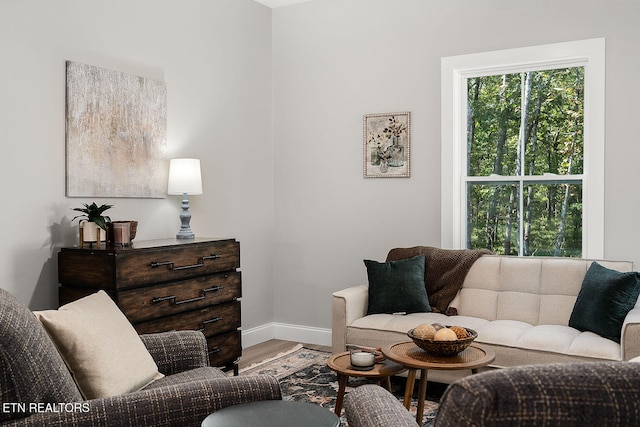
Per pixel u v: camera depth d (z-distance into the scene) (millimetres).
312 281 5262
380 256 4957
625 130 4055
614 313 3320
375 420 1570
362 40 4977
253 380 2064
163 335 2756
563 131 4340
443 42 4645
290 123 5324
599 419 884
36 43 3496
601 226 4133
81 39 3754
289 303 5355
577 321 3516
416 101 4766
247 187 5117
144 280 3488
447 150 4637
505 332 3467
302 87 5262
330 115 5137
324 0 5129
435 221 4715
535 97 4426
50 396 1836
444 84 4633
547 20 4273
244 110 5078
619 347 3186
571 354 3170
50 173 3580
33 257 3494
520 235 4516
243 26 5066
